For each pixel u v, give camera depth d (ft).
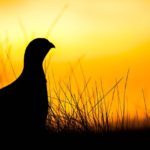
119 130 31.40
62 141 31.01
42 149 31.19
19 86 33.50
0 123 32.17
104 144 30.63
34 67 34.40
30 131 32.83
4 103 32.55
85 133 31.07
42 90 33.91
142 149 30.22
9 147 32.09
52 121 33.09
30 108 32.99
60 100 33.68
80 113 32.27
